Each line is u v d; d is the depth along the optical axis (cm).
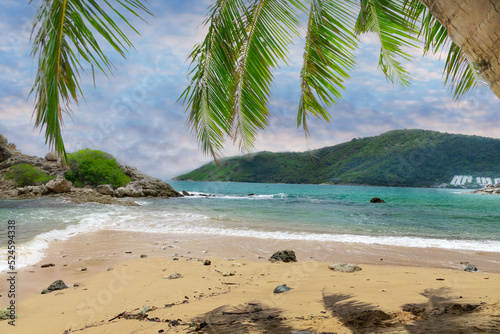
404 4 338
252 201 2923
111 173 3441
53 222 1150
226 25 364
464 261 655
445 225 1348
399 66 488
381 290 387
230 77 396
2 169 3506
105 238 878
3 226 1001
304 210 2006
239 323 265
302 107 472
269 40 399
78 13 239
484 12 139
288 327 246
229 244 830
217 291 403
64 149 229
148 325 277
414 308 288
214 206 2223
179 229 1082
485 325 209
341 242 874
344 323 248
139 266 567
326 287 412
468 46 158
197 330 256
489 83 155
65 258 629
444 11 161
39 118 208
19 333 273
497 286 405
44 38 179
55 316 316
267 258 671
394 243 872
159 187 3491
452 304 296
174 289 414
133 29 224
